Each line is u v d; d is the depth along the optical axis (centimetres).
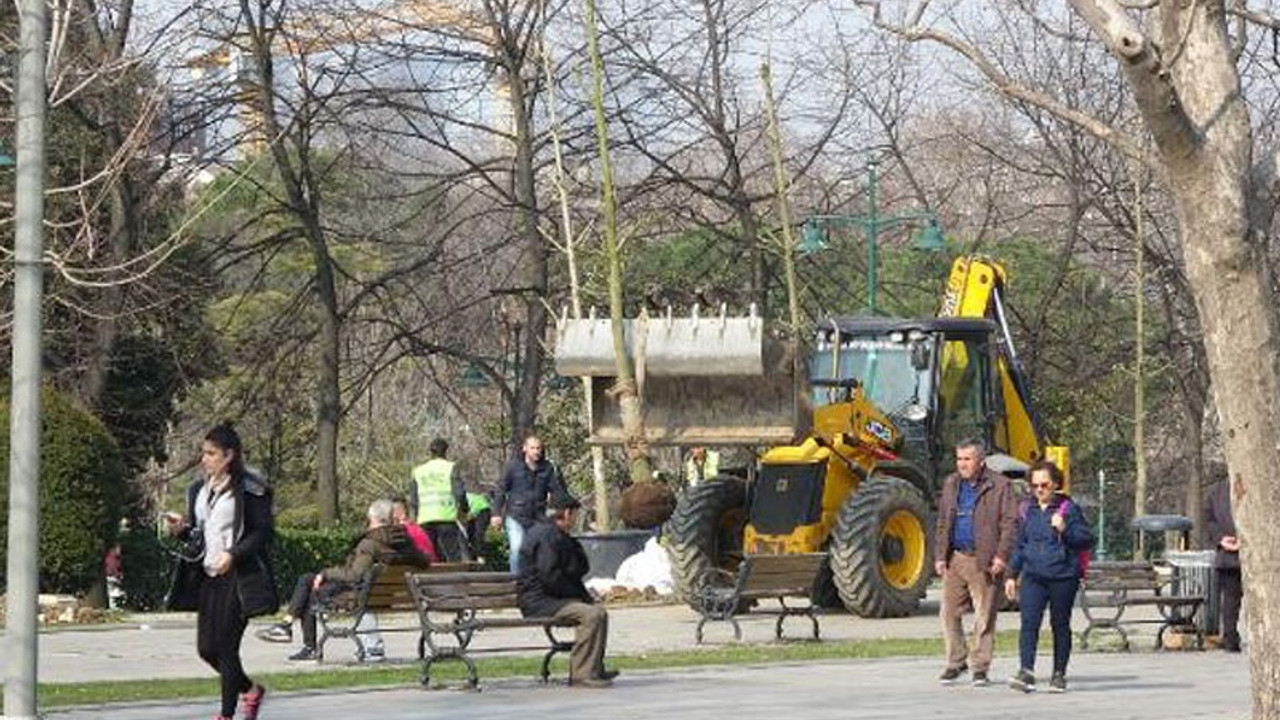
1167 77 1956
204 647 2383
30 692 2198
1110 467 8550
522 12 6525
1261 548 2067
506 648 3272
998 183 8625
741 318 4266
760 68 6309
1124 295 8156
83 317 5859
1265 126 5275
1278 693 2064
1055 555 2909
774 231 7194
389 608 3478
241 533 2361
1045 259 8056
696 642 3809
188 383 6531
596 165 6994
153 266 4291
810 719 2586
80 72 4797
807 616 4125
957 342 4600
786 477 4319
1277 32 2150
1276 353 2058
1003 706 2744
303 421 8025
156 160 6200
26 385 2198
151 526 5859
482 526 5119
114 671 3341
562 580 3022
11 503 2202
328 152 7869
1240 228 2033
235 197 7538
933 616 4362
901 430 4494
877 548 4216
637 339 4281
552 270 7381
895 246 8775
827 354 4622
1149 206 7612
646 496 5081
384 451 9044
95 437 4697
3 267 5197
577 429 7406
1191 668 3341
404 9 6700
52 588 4678
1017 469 4388
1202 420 7700
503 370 7644
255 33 6159
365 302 7956
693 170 8000
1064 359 7800
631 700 2822
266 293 8150
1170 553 3906
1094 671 3284
